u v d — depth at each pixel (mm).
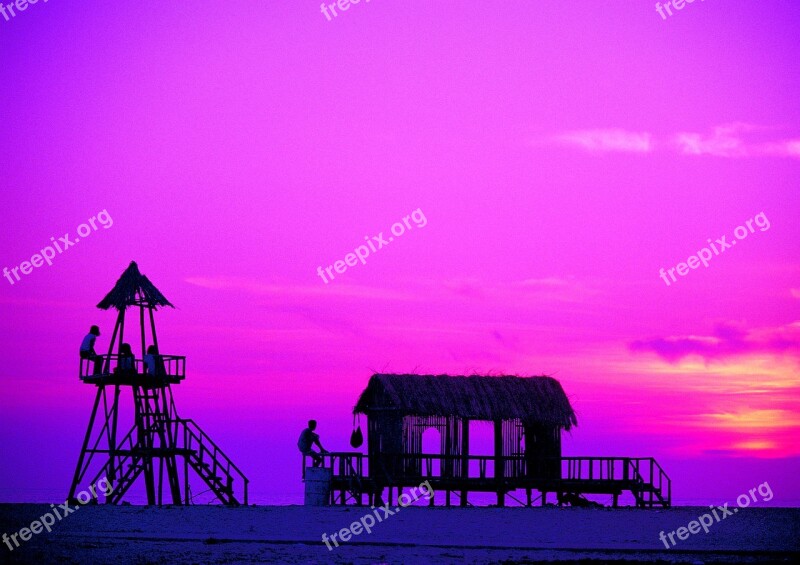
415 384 54438
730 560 34719
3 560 32875
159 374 55875
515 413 55062
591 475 55938
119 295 56219
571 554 35531
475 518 46062
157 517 45219
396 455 53469
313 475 53156
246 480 55375
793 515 50031
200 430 56375
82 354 56344
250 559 33594
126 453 55438
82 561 32875
